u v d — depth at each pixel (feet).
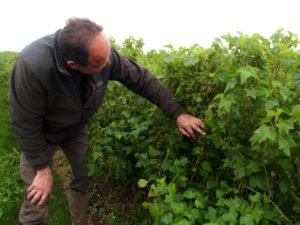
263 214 8.36
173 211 8.27
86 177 12.23
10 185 15.15
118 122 13.62
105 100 14.05
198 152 10.12
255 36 8.63
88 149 12.43
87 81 9.70
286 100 8.40
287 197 9.00
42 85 9.09
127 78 10.39
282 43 9.48
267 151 8.32
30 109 9.32
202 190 10.18
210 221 8.36
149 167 11.02
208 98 9.91
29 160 9.99
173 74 10.28
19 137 9.68
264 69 8.52
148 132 11.99
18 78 9.05
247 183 9.38
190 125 9.93
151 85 10.32
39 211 10.87
